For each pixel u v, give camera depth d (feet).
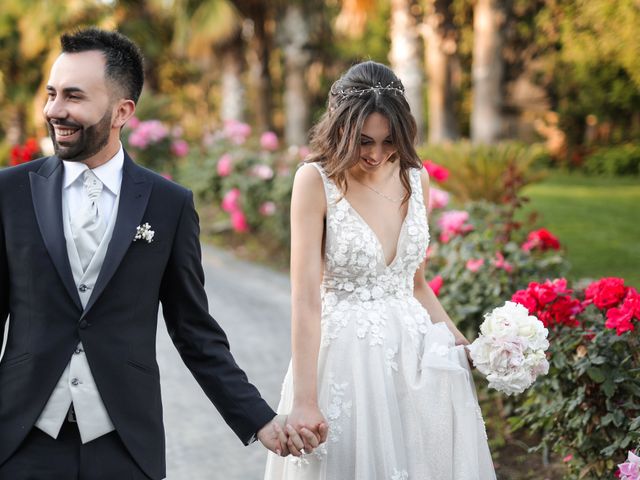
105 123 7.18
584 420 10.14
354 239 8.25
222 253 31.17
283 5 56.85
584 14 44.45
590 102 56.70
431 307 9.29
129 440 7.20
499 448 12.72
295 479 8.09
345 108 7.95
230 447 13.91
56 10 56.49
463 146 31.83
